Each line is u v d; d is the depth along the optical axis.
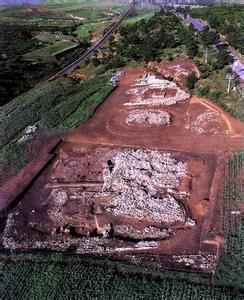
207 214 48.72
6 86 100.38
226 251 42.53
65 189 57.09
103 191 55.16
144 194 52.91
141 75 95.44
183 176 56.41
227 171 56.09
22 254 45.31
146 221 49.00
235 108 71.81
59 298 39.12
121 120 76.06
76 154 66.50
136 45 111.12
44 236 49.03
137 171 57.44
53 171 62.28
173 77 89.81
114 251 44.91
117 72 99.75
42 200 55.81
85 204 53.47
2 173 62.31
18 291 40.53
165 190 54.06
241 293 37.53
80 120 76.94
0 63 111.38
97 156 65.00
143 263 42.66
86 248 45.81
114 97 87.00
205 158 60.75
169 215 49.25
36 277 41.88
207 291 37.91
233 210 48.41
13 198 56.03
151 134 69.69
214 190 52.81
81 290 39.56
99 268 42.16
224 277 39.41
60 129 74.25
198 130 68.81
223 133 66.56
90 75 104.31
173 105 79.00
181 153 62.84
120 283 39.91
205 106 76.31
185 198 52.47
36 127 75.00
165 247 44.75
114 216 50.25
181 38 106.62
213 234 45.38
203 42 100.19
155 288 38.94
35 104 83.56
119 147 66.88
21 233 49.91
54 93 89.19
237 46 94.12
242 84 77.06
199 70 87.62
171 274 40.34
